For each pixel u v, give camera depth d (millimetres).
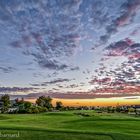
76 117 80688
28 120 67750
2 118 75188
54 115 94250
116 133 37000
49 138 32531
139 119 68812
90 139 32312
